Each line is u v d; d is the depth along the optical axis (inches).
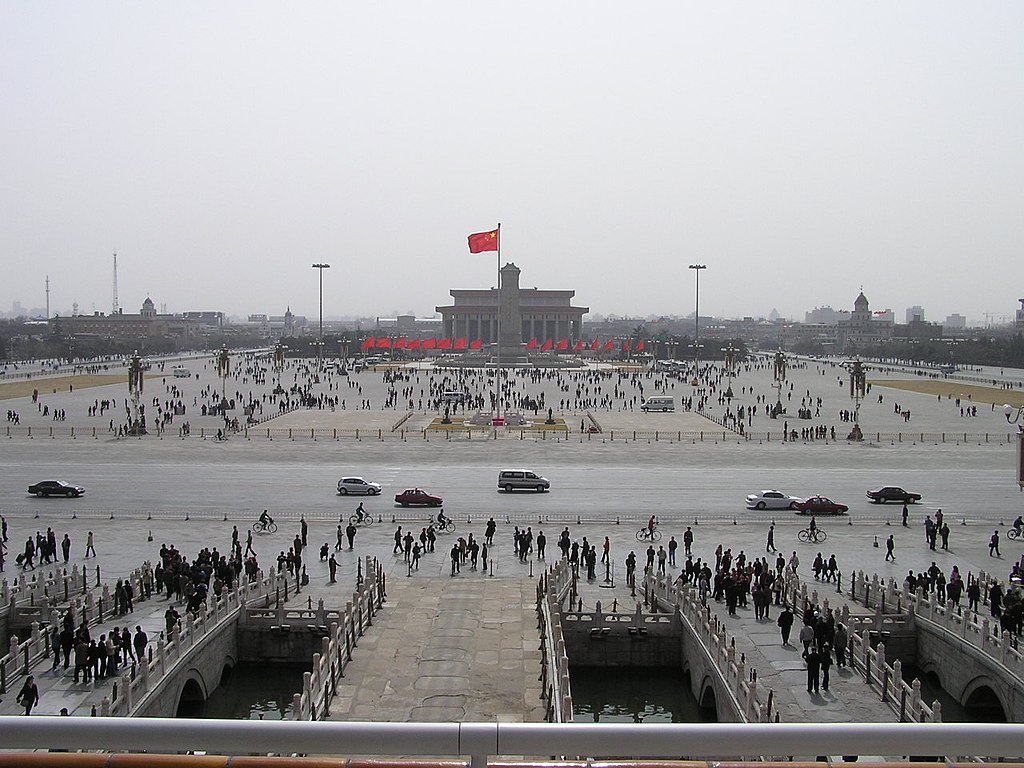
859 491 3201.3
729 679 1446.9
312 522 2669.8
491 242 5393.7
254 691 1731.1
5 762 300.5
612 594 2053.4
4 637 1750.7
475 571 2188.7
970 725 303.7
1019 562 2078.0
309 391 6820.9
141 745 303.1
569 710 1188.5
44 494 2992.1
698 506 2928.2
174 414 5329.7
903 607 1823.3
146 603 1872.5
